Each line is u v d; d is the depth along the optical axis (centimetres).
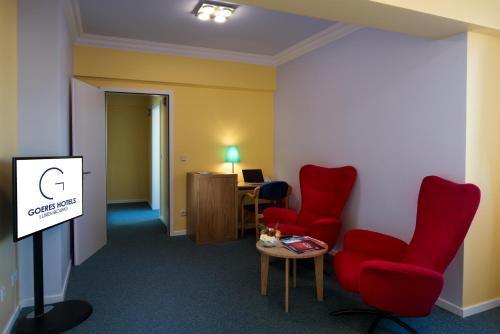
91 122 404
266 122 550
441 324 251
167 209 510
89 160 398
